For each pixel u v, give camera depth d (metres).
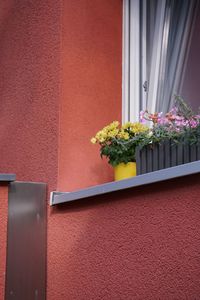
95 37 2.62
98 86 2.59
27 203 2.35
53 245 2.34
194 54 2.71
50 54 2.55
